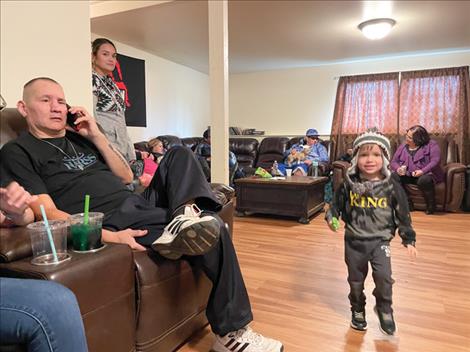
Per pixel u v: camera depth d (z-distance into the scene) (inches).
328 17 153.6
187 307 54.4
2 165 49.4
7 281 31.1
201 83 269.0
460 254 101.4
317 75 245.8
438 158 159.5
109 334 40.2
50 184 52.4
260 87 263.9
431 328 61.6
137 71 204.2
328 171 188.4
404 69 222.5
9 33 59.8
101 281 38.9
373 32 159.8
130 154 98.8
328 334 59.9
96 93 88.0
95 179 56.1
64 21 68.6
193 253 46.1
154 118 220.5
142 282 45.1
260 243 113.9
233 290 51.0
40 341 29.1
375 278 60.1
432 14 149.0
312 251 105.0
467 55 207.9
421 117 215.9
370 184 60.9
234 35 179.2
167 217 51.9
